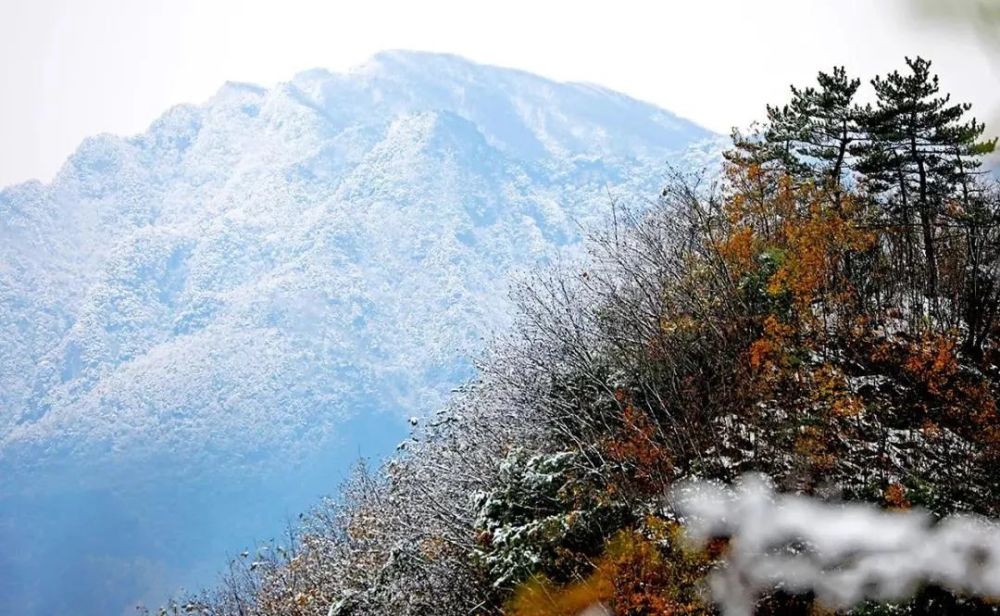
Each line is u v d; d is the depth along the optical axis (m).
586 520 8.68
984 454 7.74
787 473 7.74
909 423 8.59
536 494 9.48
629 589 7.52
